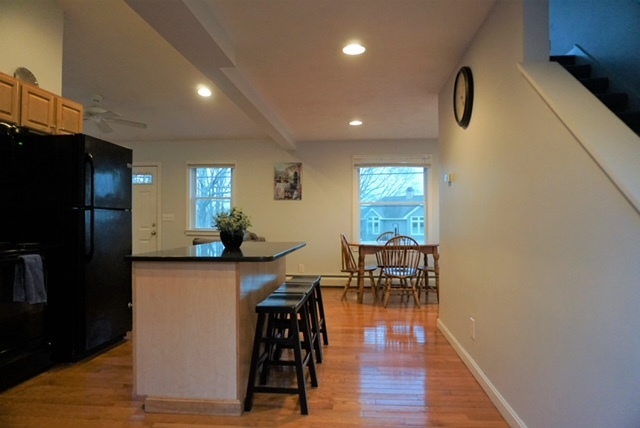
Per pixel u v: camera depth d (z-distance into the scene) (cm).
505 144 216
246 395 231
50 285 300
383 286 585
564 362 158
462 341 308
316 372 286
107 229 330
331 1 229
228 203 697
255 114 420
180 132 637
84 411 228
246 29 262
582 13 331
